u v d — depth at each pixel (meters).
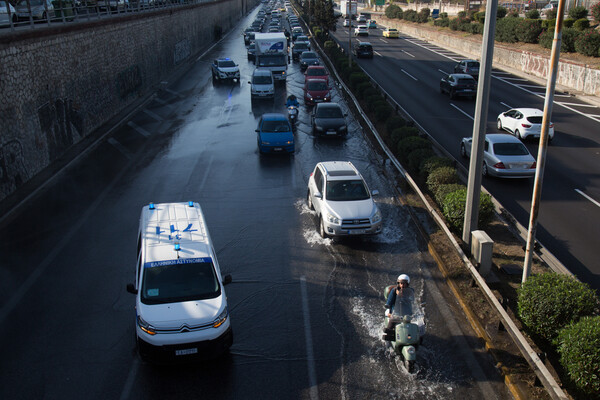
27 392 8.10
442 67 44.56
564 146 21.61
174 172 19.00
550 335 8.73
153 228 10.32
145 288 8.98
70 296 10.91
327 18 60.44
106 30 27.05
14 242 13.45
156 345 8.31
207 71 44.59
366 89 29.33
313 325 9.82
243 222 14.62
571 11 42.47
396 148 20.27
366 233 13.13
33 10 22.67
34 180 18.08
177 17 46.62
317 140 23.55
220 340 8.59
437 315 10.13
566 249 12.66
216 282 9.21
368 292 10.95
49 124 19.75
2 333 9.63
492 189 16.92
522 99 31.30
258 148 22.00
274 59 37.53
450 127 24.94
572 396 7.61
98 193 16.91
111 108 27.70
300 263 12.23
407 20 85.19
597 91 31.94
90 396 8.00
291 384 8.25
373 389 8.13
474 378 8.37
